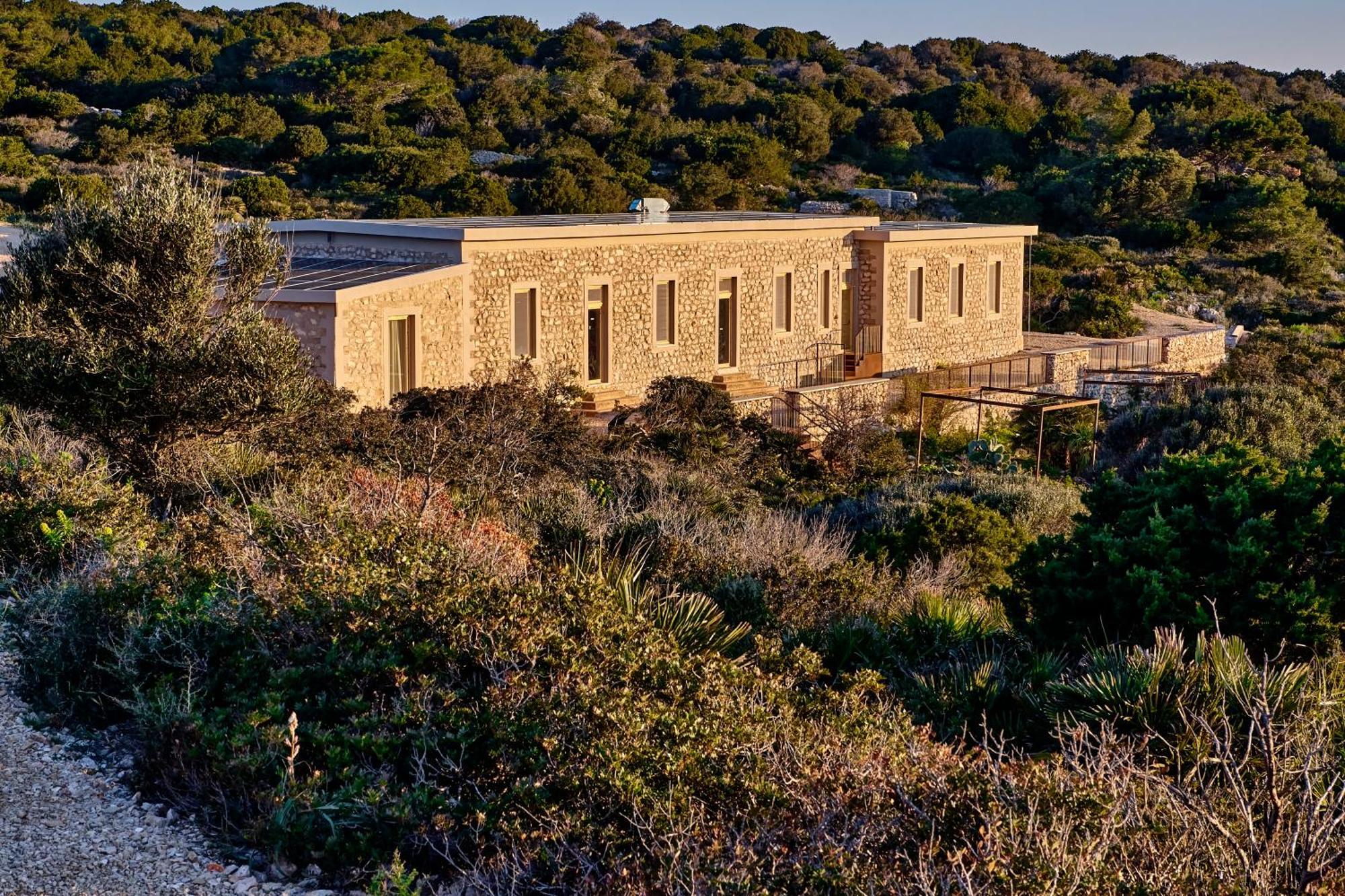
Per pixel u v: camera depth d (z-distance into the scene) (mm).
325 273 26188
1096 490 12867
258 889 6031
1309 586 10641
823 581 12828
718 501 19938
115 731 7746
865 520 20469
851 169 83312
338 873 6223
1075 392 39156
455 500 14008
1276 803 5812
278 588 8555
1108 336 51312
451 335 26578
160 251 14570
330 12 113688
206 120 74062
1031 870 5484
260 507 10555
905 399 34594
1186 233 69438
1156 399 35906
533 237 28266
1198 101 95125
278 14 112688
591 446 22500
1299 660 10547
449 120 81375
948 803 6176
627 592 10352
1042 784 6250
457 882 6176
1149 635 10875
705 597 11023
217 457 15180
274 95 84750
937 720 9148
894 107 97250
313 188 67625
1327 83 133625
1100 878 5473
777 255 35219
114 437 14539
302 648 8023
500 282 27984
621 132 79750
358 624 8164
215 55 96750
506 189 67438
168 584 8945
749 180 75938
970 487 22406
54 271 14422
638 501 18922
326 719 7543
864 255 37875
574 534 13797
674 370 32531
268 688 7656
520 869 6094
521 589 8586
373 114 78500
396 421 20203
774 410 32156
